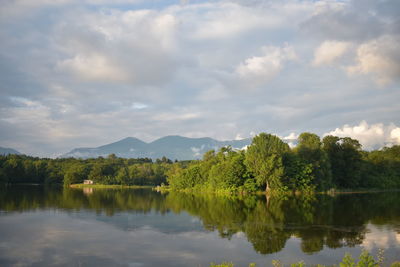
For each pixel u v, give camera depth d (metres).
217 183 117.62
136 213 60.06
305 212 60.28
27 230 42.88
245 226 46.25
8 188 148.00
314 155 114.06
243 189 111.56
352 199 87.75
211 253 32.28
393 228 44.06
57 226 45.97
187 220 51.62
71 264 28.77
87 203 78.75
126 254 31.92
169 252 32.66
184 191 138.50
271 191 108.00
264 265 28.44
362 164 123.25
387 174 137.38
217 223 48.69
